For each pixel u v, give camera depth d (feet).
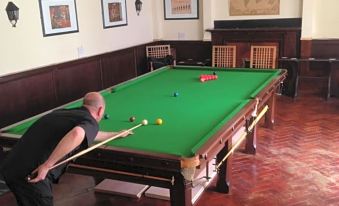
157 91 12.83
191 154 7.16
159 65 23.00
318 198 10.54
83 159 7.94
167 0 24.39
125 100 11.83
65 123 7.55
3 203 11.02
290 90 21.35
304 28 21.12
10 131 9.12
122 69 22.04
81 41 18.76
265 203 10.37
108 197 10.92
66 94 17.97
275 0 21.91
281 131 15.93
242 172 12.24
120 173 7.78
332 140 14.78
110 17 20.75
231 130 8.97
